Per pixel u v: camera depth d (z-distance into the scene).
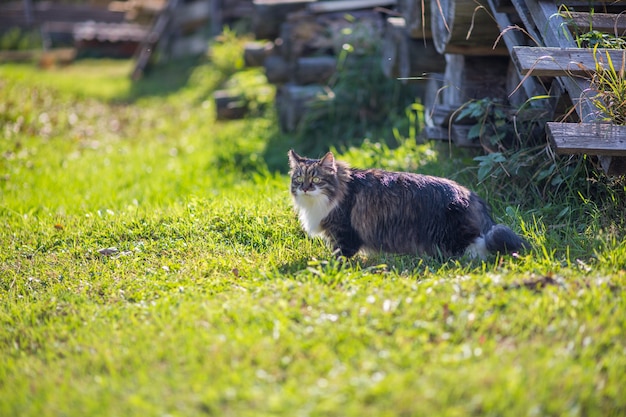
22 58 26.09
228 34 17.98
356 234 6.47
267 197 8.17
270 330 4.77
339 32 12.04
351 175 6.53
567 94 6.79
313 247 6.71
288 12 12.81
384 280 5.52
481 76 8.25
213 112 15.61
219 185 9.80
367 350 4.43
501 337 4.57
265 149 11.65
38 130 13.57
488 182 7.41
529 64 6.00
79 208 8.71
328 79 11.89
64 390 4.34
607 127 5.74
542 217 6.70
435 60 9.48
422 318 4.78
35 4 31.22
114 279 6.28
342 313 4.90
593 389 4.01
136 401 4.01
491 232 6.00
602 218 6.50
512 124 7.34
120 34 24.89
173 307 5.39
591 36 6.50
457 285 5.23
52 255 7.07
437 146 8.82
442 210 6.16
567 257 5.84
